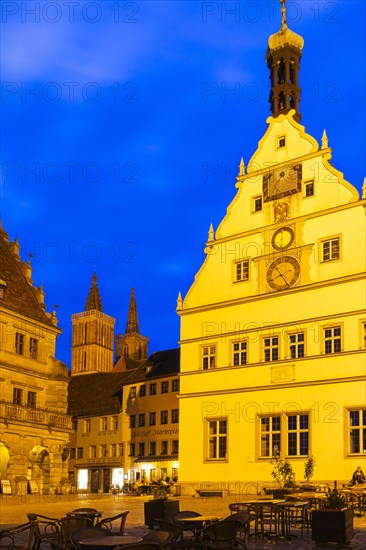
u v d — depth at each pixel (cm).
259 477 4528
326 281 4478
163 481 5916
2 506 3566
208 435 4862
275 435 4528
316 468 4281
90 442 8362
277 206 4862
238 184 5150
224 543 1562
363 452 4119
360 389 4197
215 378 4903
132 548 1116
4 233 5897
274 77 5262
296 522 2433
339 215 4531
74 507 3488
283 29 5331
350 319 4344
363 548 1855
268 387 4609
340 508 1919
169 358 7806
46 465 5338
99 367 17462
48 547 1927
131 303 19012
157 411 7575
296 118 5150
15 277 5678
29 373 5391
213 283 5097
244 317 4856
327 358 4381
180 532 1692
